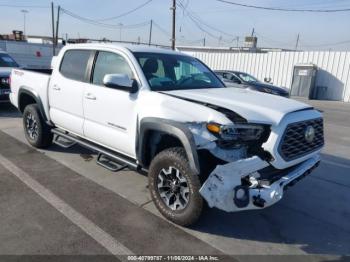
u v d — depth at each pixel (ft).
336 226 12.54
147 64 13.76
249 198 10.12
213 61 82.23
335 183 16.98
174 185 11.60
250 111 10.87
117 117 13.69
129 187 14.98
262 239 11.34
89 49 15.84
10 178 15.42
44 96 18.11
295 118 11.14
